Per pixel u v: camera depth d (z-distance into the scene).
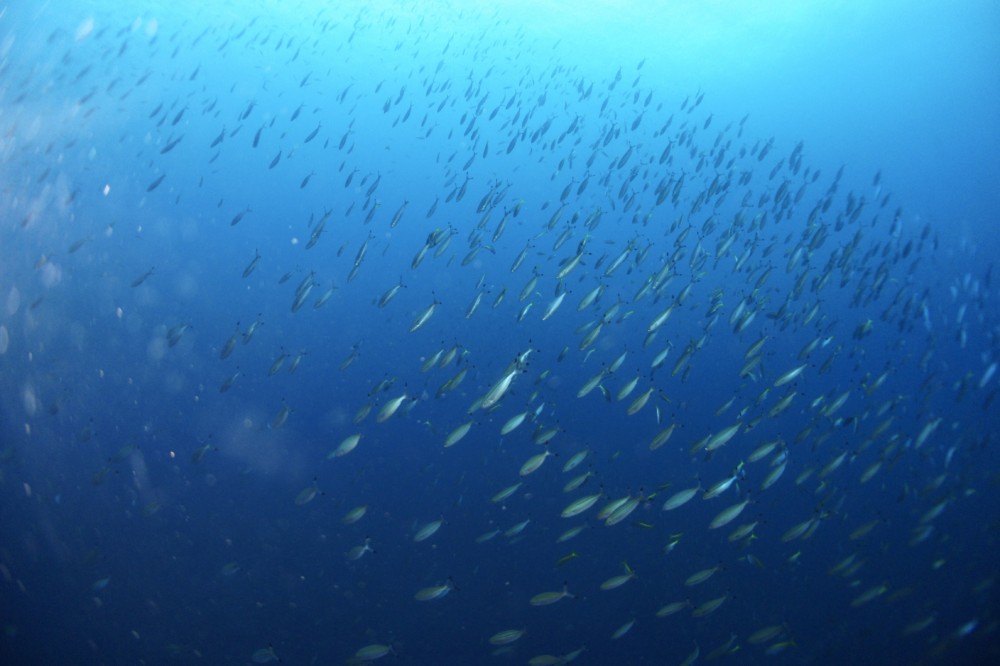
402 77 28.14
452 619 9.05
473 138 13.68
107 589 9.38
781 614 9.03
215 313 27.45
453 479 14.60
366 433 17.95
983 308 11.68
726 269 18.11
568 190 9.41
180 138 11.08
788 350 17.02
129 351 22.62
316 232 8.21
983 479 11.59
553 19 22.28
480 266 20.62
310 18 22.83
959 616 8.23
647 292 8.52
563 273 8.13
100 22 20.64
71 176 24.50
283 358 8.38
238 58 26.66
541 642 8.47
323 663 7.97
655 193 10.68
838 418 8.20
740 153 12.32
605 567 10.48
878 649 7.95
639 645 8.40
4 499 12.10
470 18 22.05
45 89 16.05
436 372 19.20
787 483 13.65
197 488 13.88
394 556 11.00
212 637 8.39
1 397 16.77
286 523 12.25
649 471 14.94
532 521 12.30
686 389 19.41
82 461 14.87
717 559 10.75
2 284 19.81
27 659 7.49
